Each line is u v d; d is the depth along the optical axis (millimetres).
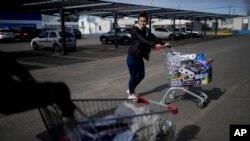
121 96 6508
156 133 2416
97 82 8211
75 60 13898
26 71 1982
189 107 5480
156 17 34844
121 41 26141
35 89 1830
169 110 2562
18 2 14430
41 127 4621
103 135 2172
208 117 4879
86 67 11430
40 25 46906
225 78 8414
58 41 18578
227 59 13227
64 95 1990
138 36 5367
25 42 31938
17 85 1808
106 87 7504
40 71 10523
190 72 5230
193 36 38250
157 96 6465
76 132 2045
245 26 54969
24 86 1816
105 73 9844
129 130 2295
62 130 2162
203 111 5215
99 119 2203
